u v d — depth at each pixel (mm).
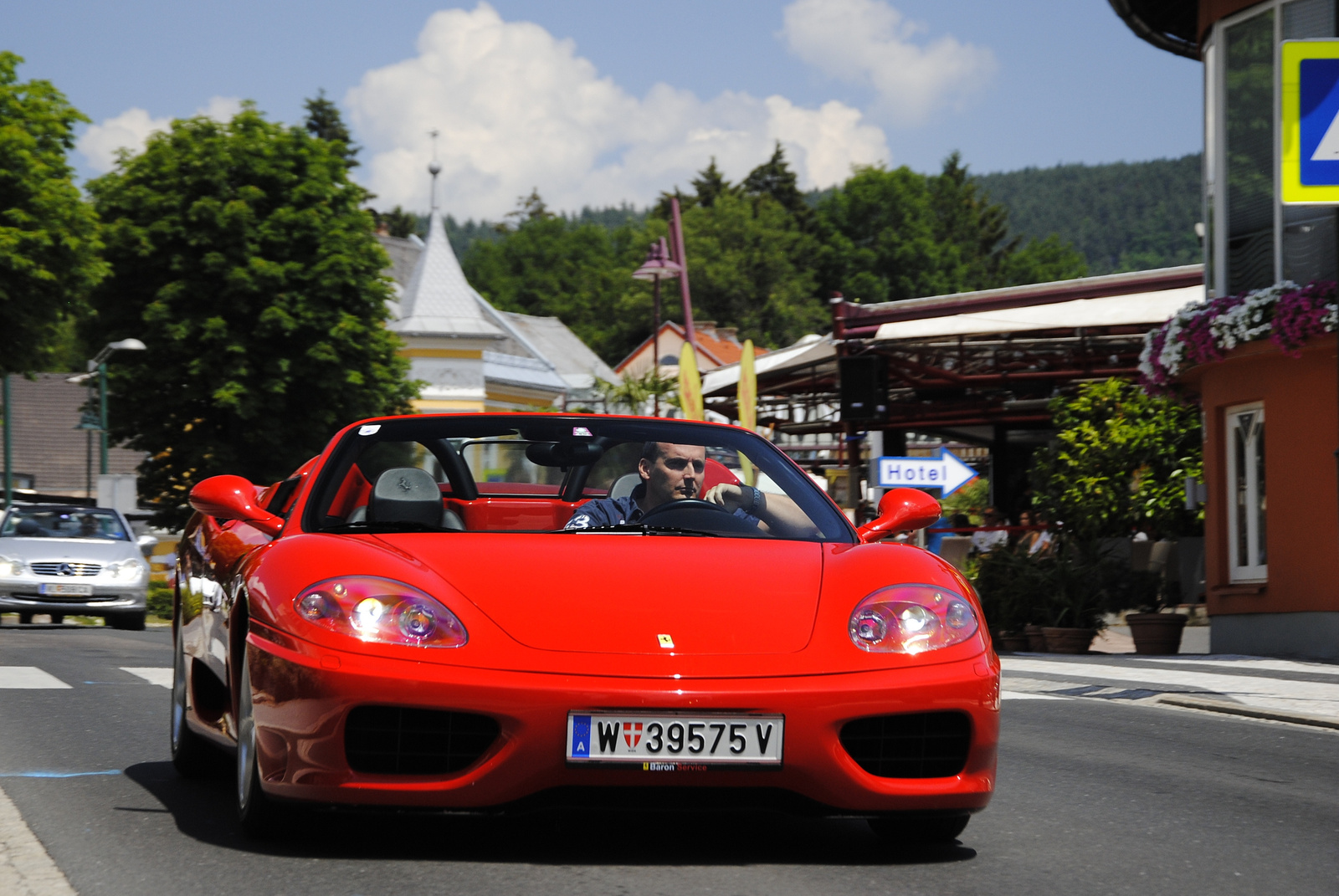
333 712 3764
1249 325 13562
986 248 114812
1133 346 21781
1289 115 8719
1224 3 14828
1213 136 15078
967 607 4199
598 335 111938
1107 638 17547
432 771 3795
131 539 19344
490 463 5254
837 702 3820
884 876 3957
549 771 3719
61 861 3934
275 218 33875
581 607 3941
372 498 4910
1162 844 4602
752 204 124812
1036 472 19641
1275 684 10250
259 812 4082
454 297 46312
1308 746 7359
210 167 33906
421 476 4988
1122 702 9711
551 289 119062
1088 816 5098
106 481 30797
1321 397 13047
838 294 19938
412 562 4117
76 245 27484
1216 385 14398
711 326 101312
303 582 4004
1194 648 15930
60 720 7129
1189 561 18938
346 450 5102
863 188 108750
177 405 34188
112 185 34312
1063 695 10242
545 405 52000
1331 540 12977
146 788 5207
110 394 34406
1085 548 14914
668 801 3795
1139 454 18828
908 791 3916
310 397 34500
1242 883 4043
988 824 4863
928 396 25422
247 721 4168
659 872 3893
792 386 25031
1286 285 13344
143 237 33375
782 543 4570
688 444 5129
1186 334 14398
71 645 13188
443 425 5289
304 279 33969
